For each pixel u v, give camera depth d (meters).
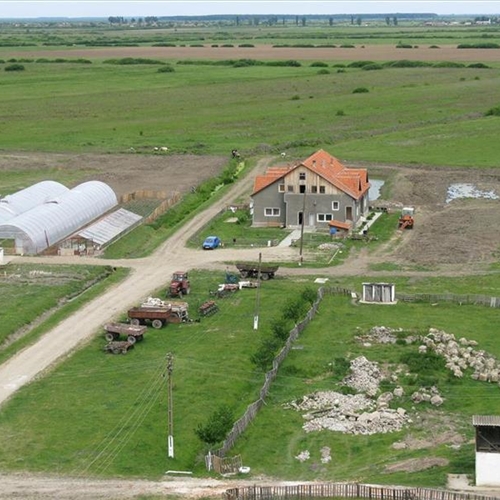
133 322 90.31
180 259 115.75
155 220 135.00
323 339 88.00
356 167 177.25
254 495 57.44
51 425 68.12
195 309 95.94
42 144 197.12
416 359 81.50
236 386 76.06
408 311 96.19
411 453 65.31
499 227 131.38
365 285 98.88
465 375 78.81
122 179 165.00
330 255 117.25
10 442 65.44
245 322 91.56
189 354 82.62
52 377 77.44
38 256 116.25
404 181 164.50
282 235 127.75
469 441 67.00
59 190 141.88
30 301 96.62
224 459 62.69
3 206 126.69
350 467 63.50
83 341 86.06
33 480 60.03
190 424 68.44
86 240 117.56
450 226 132.62
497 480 59.06
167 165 178.25
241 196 152.88
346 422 70.69
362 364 80.75
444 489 58.47
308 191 130.25
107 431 67.19
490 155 187.00
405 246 122.00
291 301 95.62
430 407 73.00
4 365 80.19
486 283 105.19
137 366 79.69
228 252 118.88
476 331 89.56
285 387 77.19
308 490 57.78
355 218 131.38
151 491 58.62
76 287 103.44
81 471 61.44
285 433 69.06
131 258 116.12
